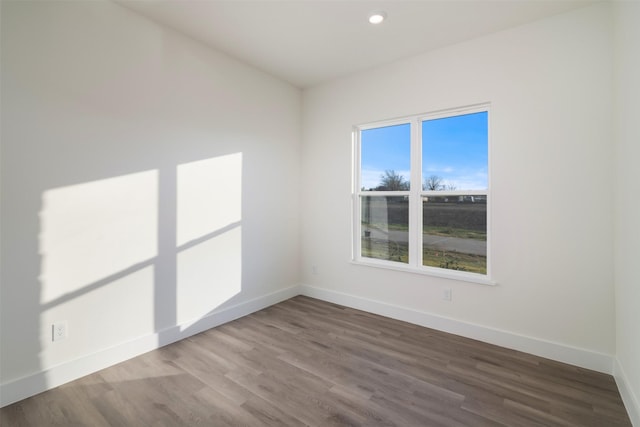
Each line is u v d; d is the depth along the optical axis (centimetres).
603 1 229
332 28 271
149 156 261
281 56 323
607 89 229
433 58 308
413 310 324
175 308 280
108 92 235
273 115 375
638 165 172
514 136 265
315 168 402
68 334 218
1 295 192
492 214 276
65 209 216
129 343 249
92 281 229
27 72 198
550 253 252
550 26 250
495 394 205
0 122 189
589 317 237
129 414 184
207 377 223
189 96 289
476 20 256
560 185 247
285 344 275
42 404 193
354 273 369
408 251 338
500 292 274
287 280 401
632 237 183
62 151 214
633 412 177
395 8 242
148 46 259
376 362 245
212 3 238
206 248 305
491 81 276
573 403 196
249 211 348
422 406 193
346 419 181
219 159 316
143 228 257
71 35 217
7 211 193
